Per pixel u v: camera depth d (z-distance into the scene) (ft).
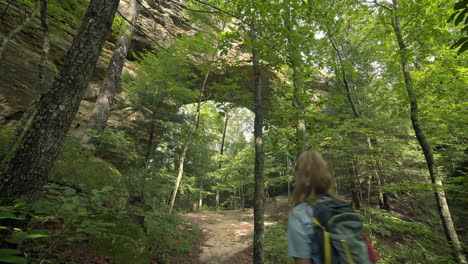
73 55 9.27
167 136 38.32
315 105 19.25
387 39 31.27
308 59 19.90
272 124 21.18
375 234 31.65
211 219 51.60
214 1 24.03
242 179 72.33
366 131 30.19
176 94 35.32
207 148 53.06
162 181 26.71
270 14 18.65
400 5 28.02
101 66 38.42
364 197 51.39
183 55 36.73
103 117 29.19
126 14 35.22
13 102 24.95
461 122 19.11
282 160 63.98
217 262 23.68
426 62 24.89
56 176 15.12
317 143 32.12
